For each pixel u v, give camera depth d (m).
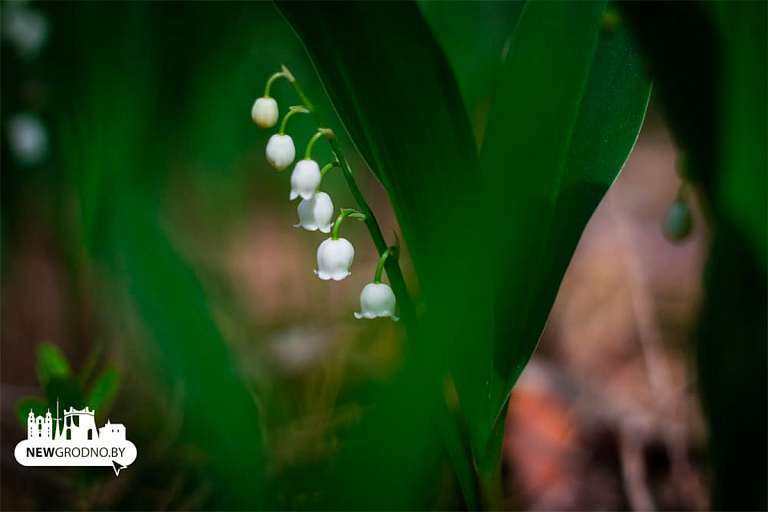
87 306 0.44
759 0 0.26
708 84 0.28
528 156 0.30
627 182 0.81
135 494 0.36
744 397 0.28
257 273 0.55
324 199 0.30
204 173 0.56
